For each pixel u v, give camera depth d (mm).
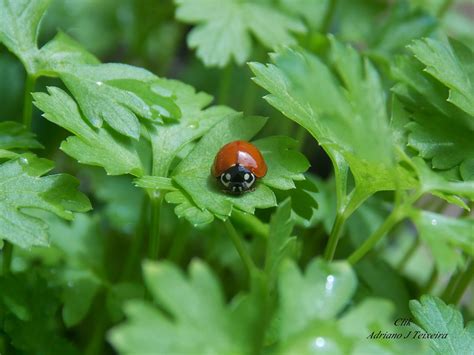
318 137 79
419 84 86
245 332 61
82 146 78
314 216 102
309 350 61
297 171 80
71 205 77
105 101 81
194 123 84
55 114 78
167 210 109
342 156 79
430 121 84
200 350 59
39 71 84
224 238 104
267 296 68
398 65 87
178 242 101
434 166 82
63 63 84
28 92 85
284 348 61
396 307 95
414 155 83
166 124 83
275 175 80
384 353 64
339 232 79
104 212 110
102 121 80
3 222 74
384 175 75
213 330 60
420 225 69
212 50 104
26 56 84
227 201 77
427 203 109
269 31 107
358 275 97
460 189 71
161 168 81
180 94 86
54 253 97
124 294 95
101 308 103
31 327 84
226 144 80
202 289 60
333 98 65
